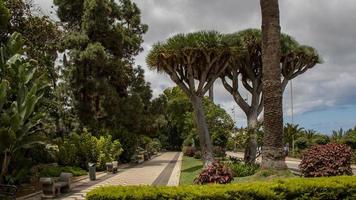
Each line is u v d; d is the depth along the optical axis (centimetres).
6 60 1667
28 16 2355
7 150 1464
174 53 2306
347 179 930
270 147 1358
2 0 1911
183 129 7100
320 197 880
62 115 3112
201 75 2366
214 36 2316
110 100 3319
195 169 2462
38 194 1537
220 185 870
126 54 3869
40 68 2366
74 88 3278
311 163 1384
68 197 1477
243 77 2595
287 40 2527
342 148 1396
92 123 3369
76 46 3312
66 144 2559
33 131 1717
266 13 1394
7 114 1469
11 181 1561
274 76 1370
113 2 3703
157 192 809
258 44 2412
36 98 1516
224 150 3625
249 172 1852
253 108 2508
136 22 4056
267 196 839
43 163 2228
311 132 5403
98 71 3331
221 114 3638
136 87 4044
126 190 820
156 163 3509
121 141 3478
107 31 3428
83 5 3478
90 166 2147
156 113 4244
